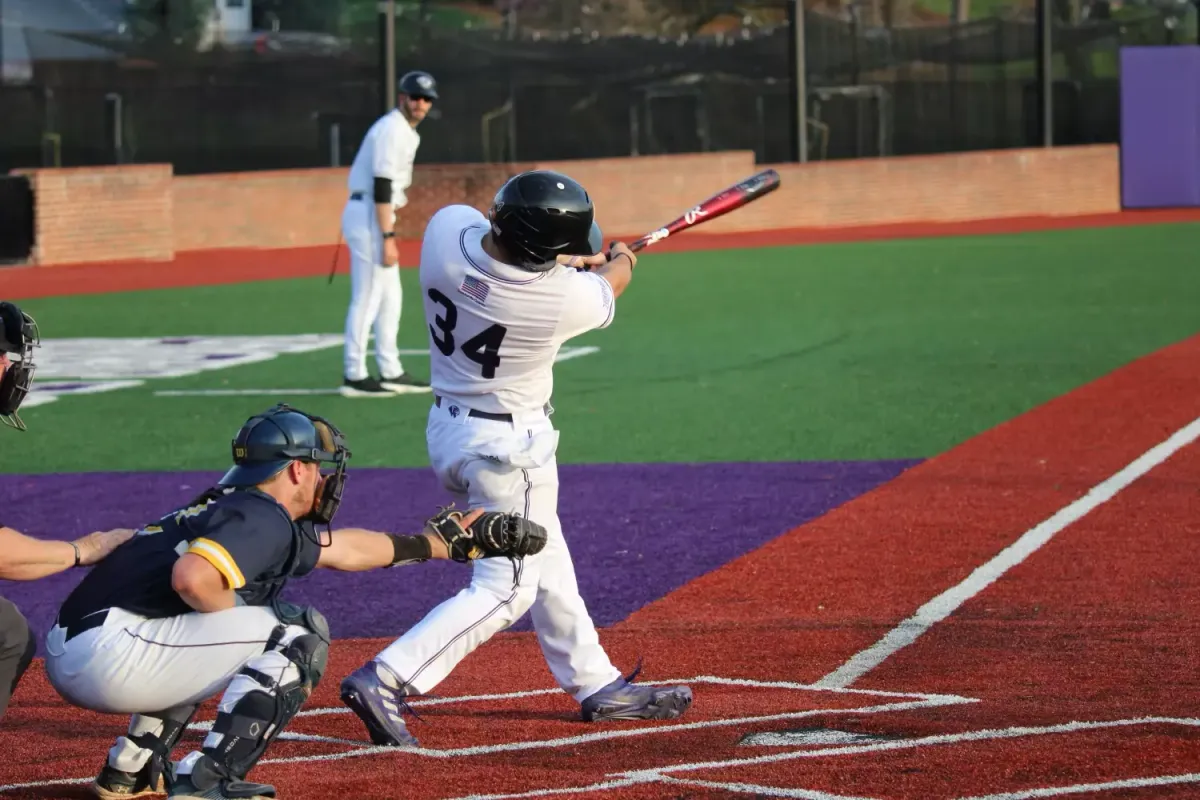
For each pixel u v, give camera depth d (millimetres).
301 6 151250
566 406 44906
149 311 70312
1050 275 81625
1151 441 38250
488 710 20531
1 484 35531
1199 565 27125
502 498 18797
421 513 32281
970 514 31359
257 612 16391
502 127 136125
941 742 18484
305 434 16281
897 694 20688
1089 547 28562
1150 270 83250
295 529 16156
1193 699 20094
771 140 141750
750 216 116375
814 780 17234
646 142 138875
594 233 18125
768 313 67062
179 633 15969
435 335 18859
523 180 17766
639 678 21875
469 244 18172
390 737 18750
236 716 16047
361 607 26141
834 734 19000
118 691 15938
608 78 138125
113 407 45438
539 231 17609
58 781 17875
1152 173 132750
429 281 18531
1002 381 48188
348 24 151375
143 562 16172
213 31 140750
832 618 24641
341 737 19328
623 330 61938
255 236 103250
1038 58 129625
